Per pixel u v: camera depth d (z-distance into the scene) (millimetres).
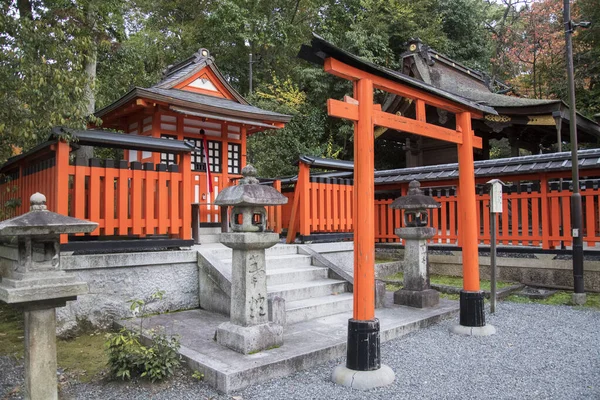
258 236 4242
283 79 19672
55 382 2840
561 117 10859
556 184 7996
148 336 4449
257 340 4145
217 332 4426
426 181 9422
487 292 7219
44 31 6230
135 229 5562
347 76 3834
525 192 7957
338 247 7945
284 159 16734
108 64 14914
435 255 9141
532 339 5012
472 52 21281
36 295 2627
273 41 19078
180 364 3996
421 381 3766
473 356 4434
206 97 9344
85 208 5500
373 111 3990
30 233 2627
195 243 6754
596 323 5672
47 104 6027
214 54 19922
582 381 3750
